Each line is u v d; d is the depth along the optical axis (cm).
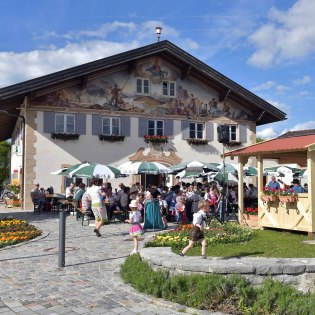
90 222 1714
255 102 2798
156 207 1530
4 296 664
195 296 616
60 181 2425
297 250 953
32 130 2378
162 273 704
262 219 1406
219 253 921
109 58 2434
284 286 642
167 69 2714
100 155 2508
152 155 2633
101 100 2528
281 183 2106
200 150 2759
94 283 742
